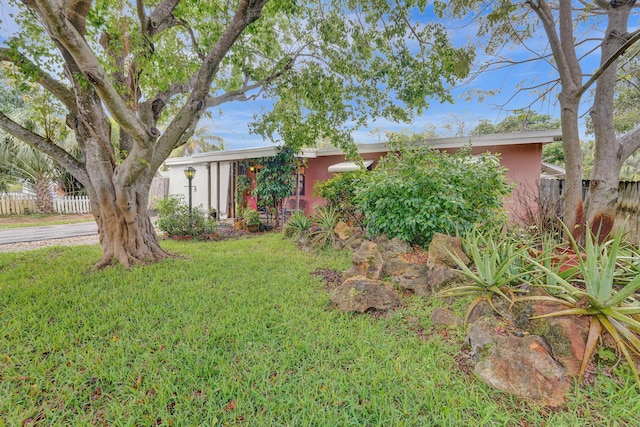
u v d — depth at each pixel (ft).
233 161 45.60
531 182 25.75
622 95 29.32
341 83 25.40
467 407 7.23
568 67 19.57
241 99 25.99
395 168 20.21
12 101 47.11
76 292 14.62
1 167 48.78
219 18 21.84
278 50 25.71
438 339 10.11
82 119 17.43
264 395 7.79
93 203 20.11
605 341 8.51
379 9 20.29
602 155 19.98
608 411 6.93
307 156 37.86
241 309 12.75
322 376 8.50
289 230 29.55
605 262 9.29
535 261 10.83
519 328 9.41
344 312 12.49
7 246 28.02
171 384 8.11
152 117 20.81
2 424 6.84
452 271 13.65
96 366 8.76
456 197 17.11
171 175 61.98
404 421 6.87
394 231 18.88
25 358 9.19
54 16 10.14
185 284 15.90
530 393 7.43
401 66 23.21
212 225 32.99
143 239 21.13
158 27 19.17
